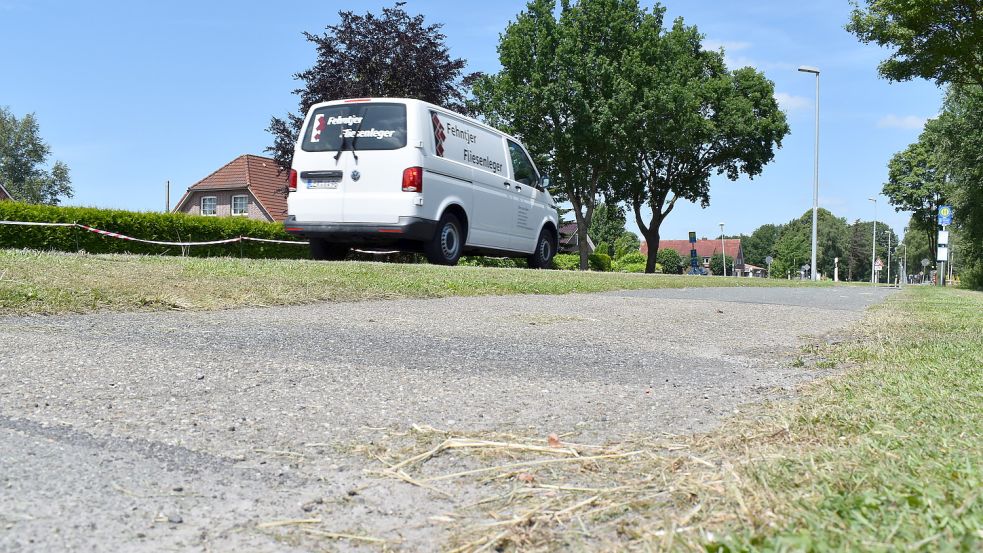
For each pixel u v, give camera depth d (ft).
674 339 17.39
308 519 5.71
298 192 36.68
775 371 13.11
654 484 6.35
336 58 81.82
